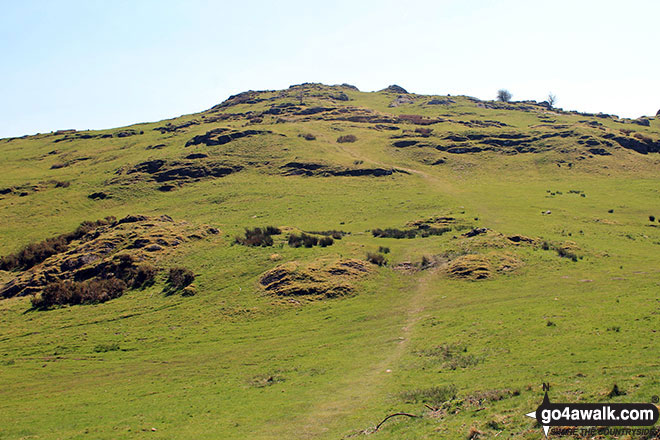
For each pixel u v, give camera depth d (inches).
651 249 2220.7
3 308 1820.9
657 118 7795.3
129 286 1900.8
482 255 1940.2
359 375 1007.6
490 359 986.7
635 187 3752.5
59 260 2148.1
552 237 2357.3
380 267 1919.3
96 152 5733.3
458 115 7135.8
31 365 1314.0
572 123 6343.5
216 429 792.3
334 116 6953.7
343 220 3056.1
